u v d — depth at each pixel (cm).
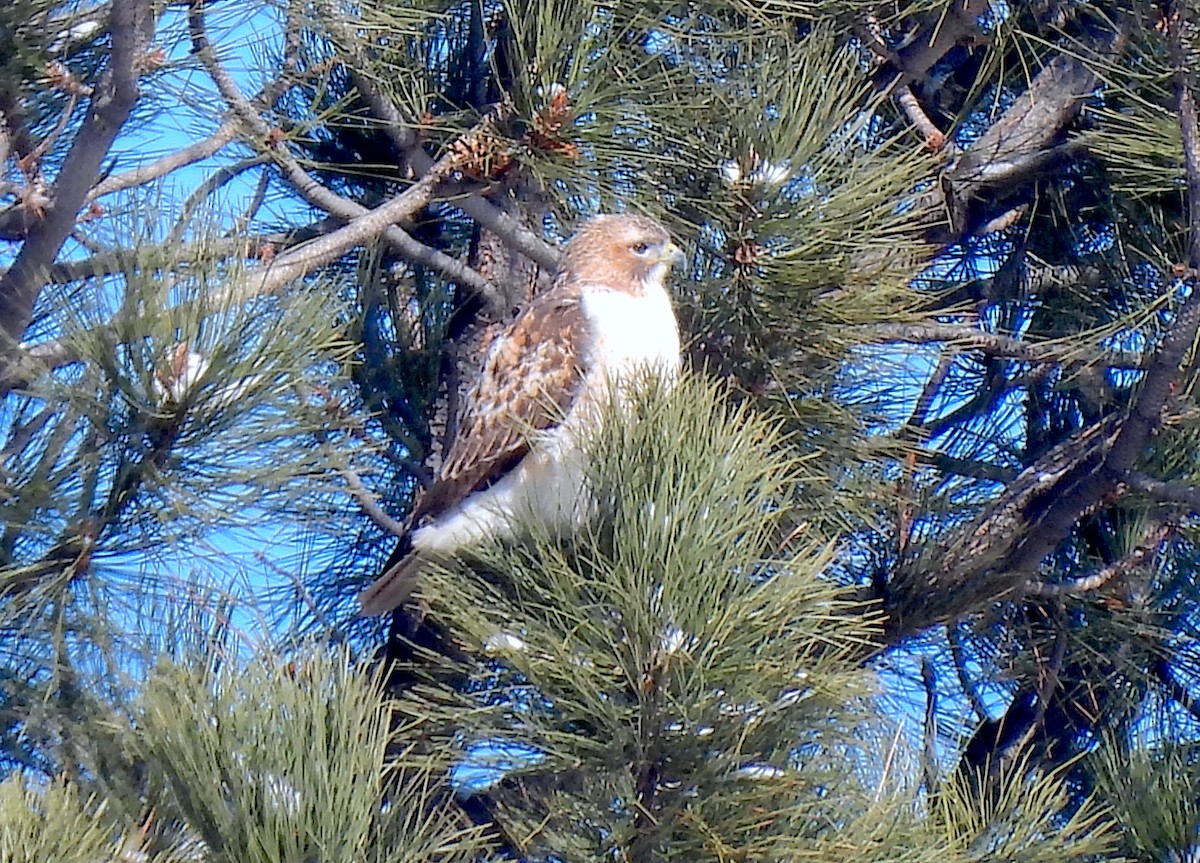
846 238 730
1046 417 988
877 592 827
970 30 895
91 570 609
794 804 573
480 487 808
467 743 584
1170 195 905
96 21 693
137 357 574
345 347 766
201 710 536
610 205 773
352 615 923
